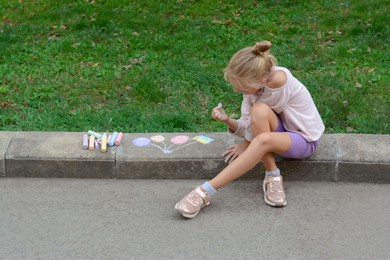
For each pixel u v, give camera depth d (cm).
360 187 379
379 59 567
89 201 367
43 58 579
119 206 361
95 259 313
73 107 482
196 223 342
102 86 518
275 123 358
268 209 355
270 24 659
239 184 382
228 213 352
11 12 705
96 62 572
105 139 399
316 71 546
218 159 384
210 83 520
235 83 346
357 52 582
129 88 515
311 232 333
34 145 400
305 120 362
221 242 325
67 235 333
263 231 334
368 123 445
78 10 700
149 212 354
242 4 712
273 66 351
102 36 632
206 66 555
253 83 341
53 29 657
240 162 348
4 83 526
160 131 441
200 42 613
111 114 465
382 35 618
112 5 712
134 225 342
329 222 342
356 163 379
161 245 324
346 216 347
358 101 481
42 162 390
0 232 336
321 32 636
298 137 361
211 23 664
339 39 618
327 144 394
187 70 546
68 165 390
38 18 687
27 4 727
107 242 327
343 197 367
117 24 661
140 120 458
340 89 504
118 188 381
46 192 377
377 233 331
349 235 330
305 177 386
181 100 492
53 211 356
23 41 623
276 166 379
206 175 389
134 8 705
